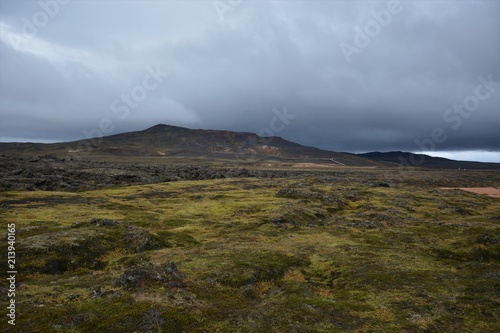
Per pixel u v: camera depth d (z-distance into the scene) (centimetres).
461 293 2467
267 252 3544
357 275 2911
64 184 9812
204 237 4644
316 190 9138
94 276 2786
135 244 3853
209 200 8075
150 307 1911
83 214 5741
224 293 2395
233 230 5003
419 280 2738
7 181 9081
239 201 7819
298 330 1858
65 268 3175
